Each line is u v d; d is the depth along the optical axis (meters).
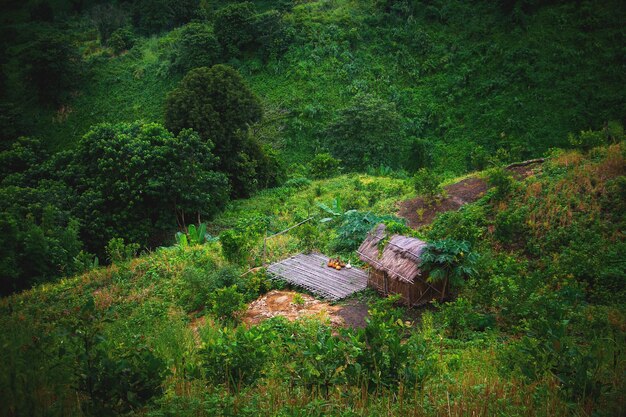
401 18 53.41
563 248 12.82
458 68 47.84
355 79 48.84
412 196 20.69
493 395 5.93
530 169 17.75
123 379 5.45
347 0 58.19
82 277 17.67
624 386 5.68
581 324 9.35
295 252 16.23
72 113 50.69
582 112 40.31
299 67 49.72
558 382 6.20
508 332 9.68
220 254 16.98
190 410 5.73
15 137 44.31
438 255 11.08
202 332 10.27
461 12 51.84
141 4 61.94
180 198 27.20
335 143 41.22
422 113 45.75
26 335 7.29
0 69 52.09
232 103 33.28
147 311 13.22
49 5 69.38
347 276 13.48
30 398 5.33
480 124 43.16
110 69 54.94
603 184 14.31
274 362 7.73
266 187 35.97
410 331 10.26
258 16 51.81
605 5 45.47
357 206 22.14
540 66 43.97
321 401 5.88
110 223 25.94
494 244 14.01
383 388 6.22
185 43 51.06
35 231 20.52
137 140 27.20
